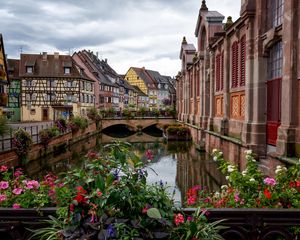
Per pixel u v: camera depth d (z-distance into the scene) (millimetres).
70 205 2848
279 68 10766
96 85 61156
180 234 2912
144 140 36656
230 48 16656
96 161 3160
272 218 3307
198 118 27781
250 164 5199
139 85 96875
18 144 16562
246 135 12383
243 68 14344
